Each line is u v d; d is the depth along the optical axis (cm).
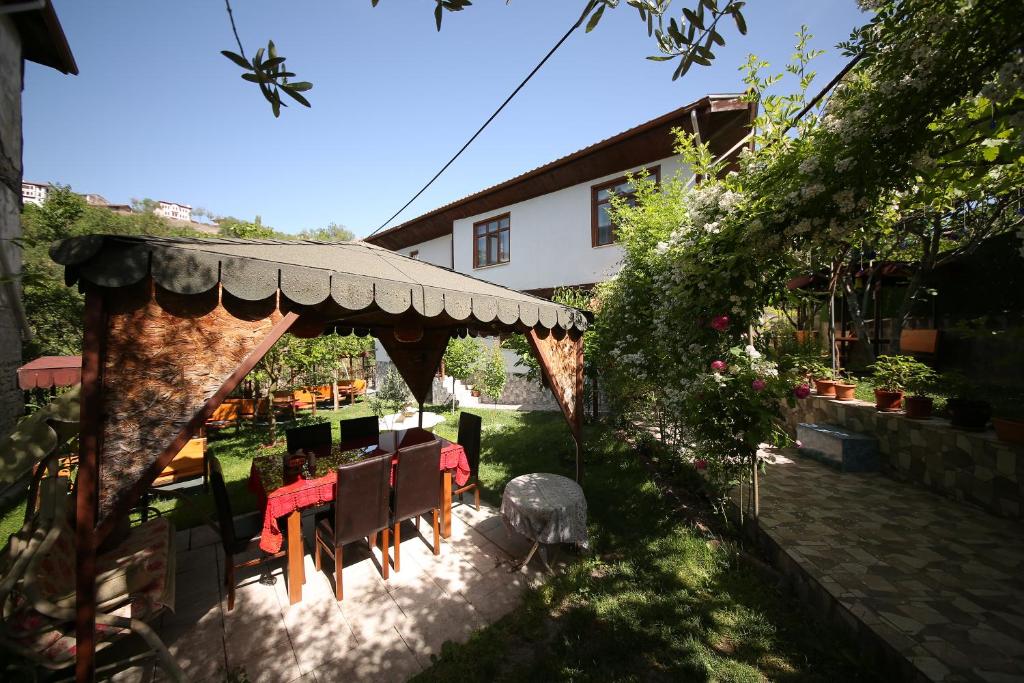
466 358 1120
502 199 1170
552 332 423
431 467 373
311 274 233
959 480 425
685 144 531
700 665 243
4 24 608
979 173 260
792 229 308
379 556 378
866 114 269
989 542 343
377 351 1747
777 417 353
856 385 678
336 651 265
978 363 606
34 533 226
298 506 321
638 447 645
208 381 207
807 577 301
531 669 246
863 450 525
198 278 197
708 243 363
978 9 213
